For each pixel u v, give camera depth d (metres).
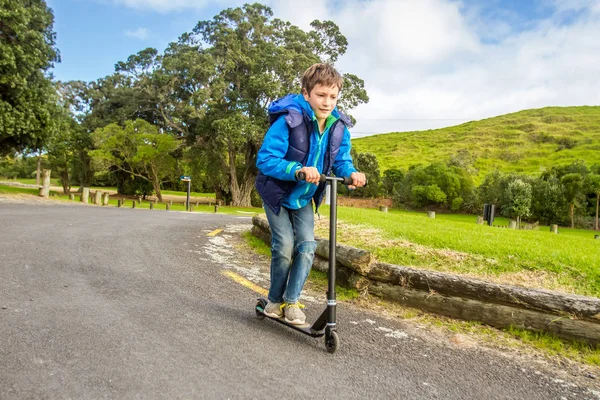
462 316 3.54
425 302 3.74
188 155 45.62
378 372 2.41
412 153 126.69
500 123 157.75
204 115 40.62
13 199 15.84
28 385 1.90
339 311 3.69
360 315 3.60
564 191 50.34
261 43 40.06
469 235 6.69
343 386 2.18
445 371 2.53
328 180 2.67
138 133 40.62
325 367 2.41
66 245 5.68
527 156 109.62
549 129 134.62
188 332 2.77
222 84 37.19
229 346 2.58
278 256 2.93
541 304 3.20
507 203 51.44
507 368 2.65
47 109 20.05
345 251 4.32
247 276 4.86
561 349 3.00
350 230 6.70
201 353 2.43
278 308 3.03
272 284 3.01
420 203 60.44
